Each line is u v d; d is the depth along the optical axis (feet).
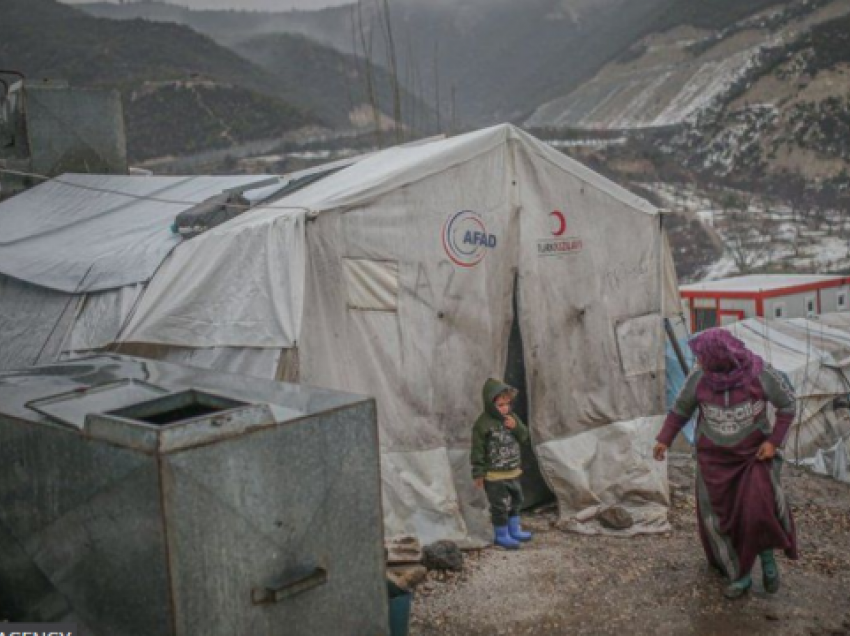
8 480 11.26
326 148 456.86
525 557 18.60
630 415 22.86
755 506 15.57
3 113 38.42
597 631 15.06
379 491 11.30
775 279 63.52
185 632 9.14
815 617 15.37
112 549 9.70
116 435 9.52
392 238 19.11
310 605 10.39
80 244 25.21
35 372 14.10
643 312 23.68
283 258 17.92
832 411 46.62
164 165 455.63
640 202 23.66
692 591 16.49
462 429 20.11
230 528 9.55
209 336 18.56
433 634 15.02
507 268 21.12
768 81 584.81
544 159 21.58
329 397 11.39
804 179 436.76
